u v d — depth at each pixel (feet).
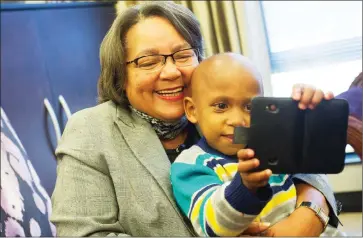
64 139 3.23
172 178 2.92
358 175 6.06
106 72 3.34
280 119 2.22
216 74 2.80
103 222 2.94
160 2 3.37
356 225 5.55
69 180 3.02
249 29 6.85
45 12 6.26
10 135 4.51
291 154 2.21
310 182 3.01
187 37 3.26
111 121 3.26
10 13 6.15
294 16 7.39
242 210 2.26
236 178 2.29
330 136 2.23
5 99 6.05
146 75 3.16
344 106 2.23
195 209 2.61
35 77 6.14
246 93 2.76
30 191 4.08
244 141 2.23
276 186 2.83
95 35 6.42
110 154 3.08
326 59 7.32
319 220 2.78
